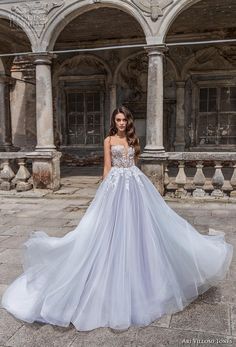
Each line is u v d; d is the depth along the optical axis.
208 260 2.95
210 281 3.02
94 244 2.73
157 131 7.06
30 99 13.16
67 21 7.62
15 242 4.62
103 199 2.86
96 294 2.60
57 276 2.78
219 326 2.57
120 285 2.59
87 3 7.18
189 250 2.87
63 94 13.21
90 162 13.12
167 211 3.02
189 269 2.84
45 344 2.40
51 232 5.05
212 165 11.70
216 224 5.29
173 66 11.84
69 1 7.27
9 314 2.78
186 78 11.97
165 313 2.71
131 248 2.69
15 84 13.18
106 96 12.85
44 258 2.95
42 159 7.67
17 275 3.55
